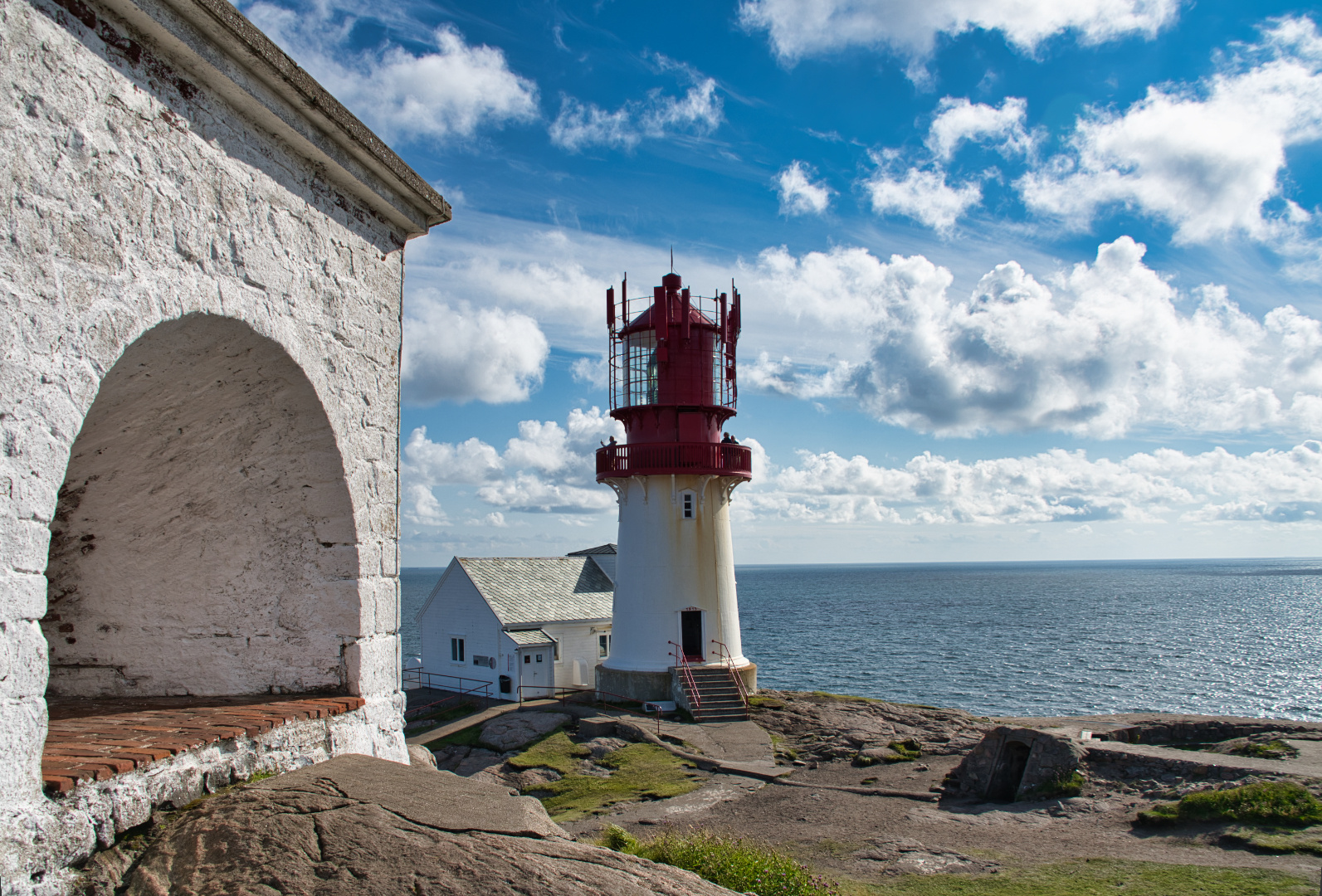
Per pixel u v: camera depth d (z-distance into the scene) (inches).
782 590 7209.6
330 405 225.9
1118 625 3361.2
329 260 229.0
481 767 803.4
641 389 1061.8
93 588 227.5
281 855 148.4
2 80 133.0
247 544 233.8
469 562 1293.1
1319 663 2162.9
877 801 642.2
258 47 184.4
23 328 134.0
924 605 4813.0
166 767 164.6
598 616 1290.6
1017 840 514.0
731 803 656.4
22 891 126.6
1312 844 440.8
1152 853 461.4
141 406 193.9
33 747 132.0
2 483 128.7
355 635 235.1
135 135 160.7
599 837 549.0
